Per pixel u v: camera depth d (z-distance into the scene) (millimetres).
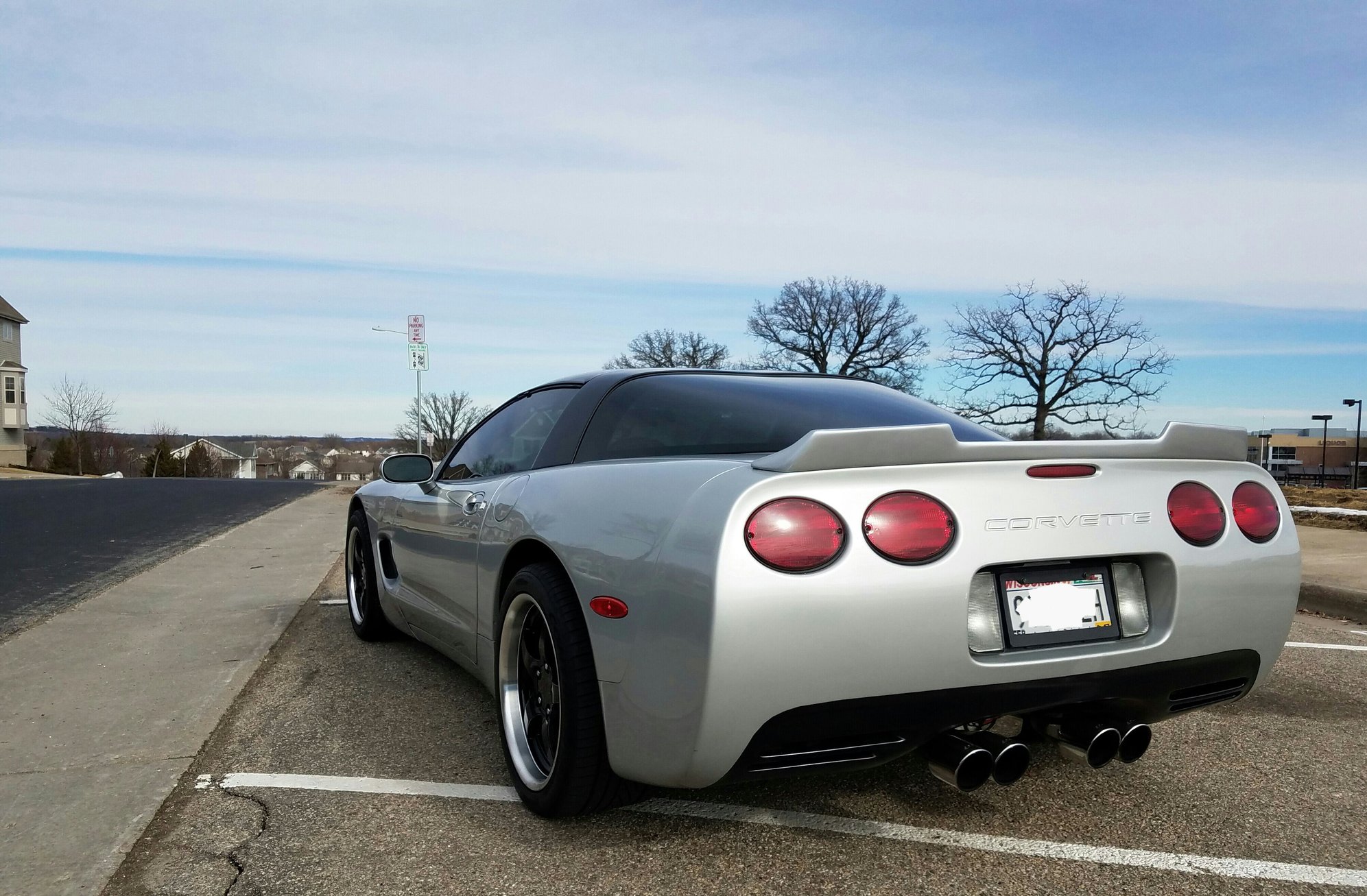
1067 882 2154
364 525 4523
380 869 2205
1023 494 2080
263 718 3375
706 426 2574
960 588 1986
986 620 2068
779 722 1915
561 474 2650
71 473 65500
